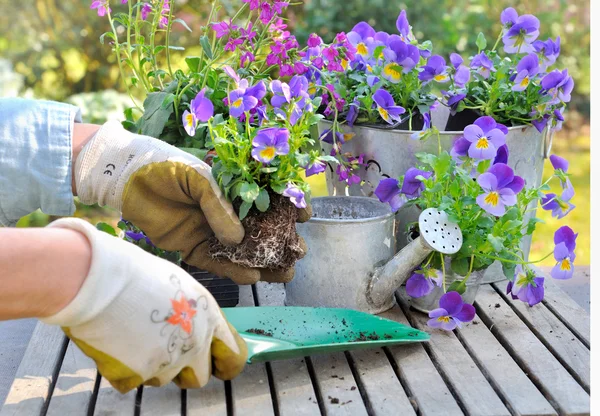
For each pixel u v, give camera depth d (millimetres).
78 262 866
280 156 1155
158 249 1354
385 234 1318
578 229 3334
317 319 1257
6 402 1070
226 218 1143
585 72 4316
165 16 1529
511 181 1213
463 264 1265
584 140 4188
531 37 1459
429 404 1059
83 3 3947
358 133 1449
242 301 1430
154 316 904
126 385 940
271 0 1523
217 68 1452
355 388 1104
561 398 1077
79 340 907
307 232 1303
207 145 1174
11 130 1167
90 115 3471
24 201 1185
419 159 1385
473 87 1487
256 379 1125
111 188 1171
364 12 3910
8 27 3967
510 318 1332
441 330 1285
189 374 1004
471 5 4227
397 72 1387
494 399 1069
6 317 837
